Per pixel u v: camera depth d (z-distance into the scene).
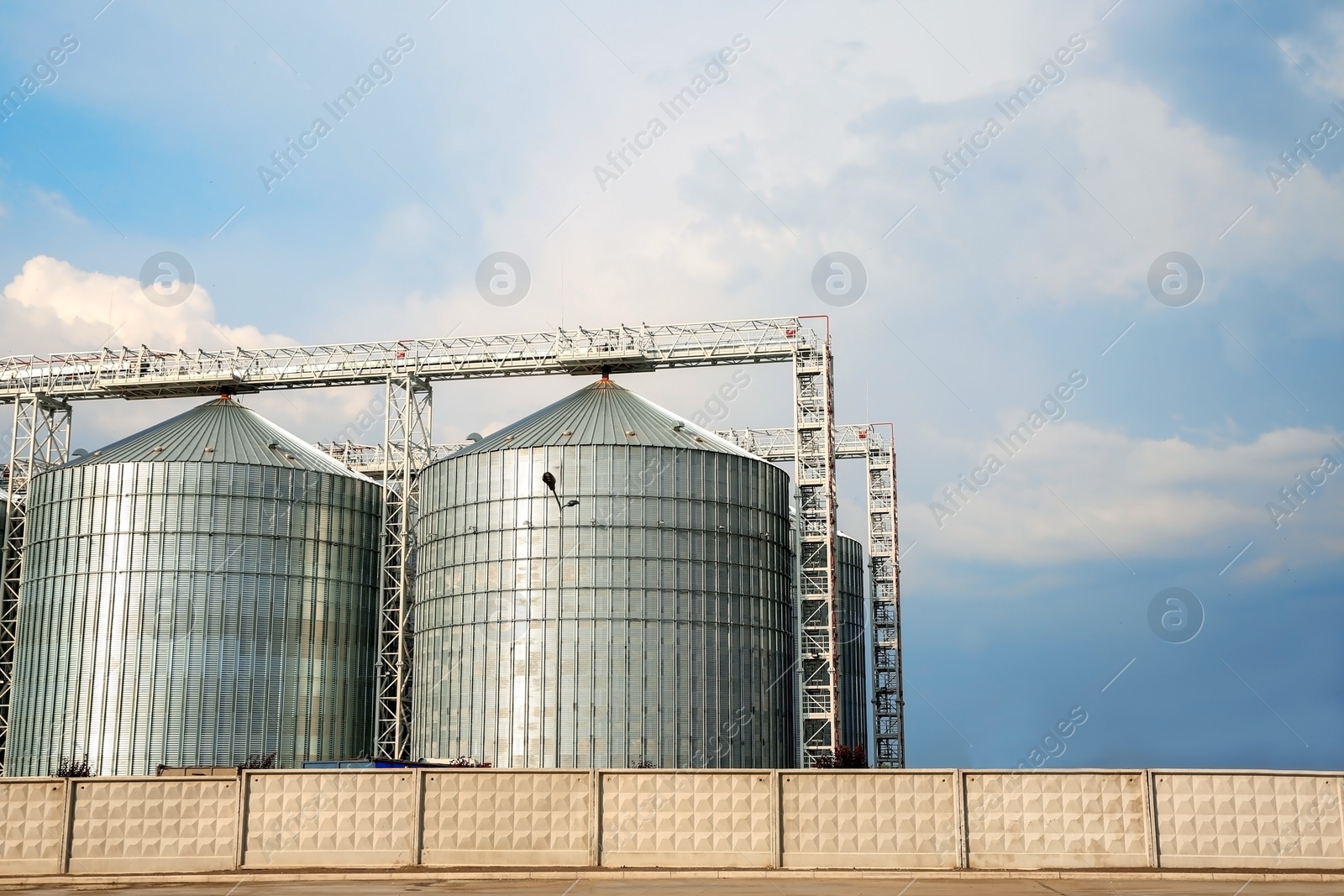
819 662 116.50
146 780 47.72
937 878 45.00
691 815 47.16
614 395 116.50
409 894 41.38
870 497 154.75
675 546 109.19
